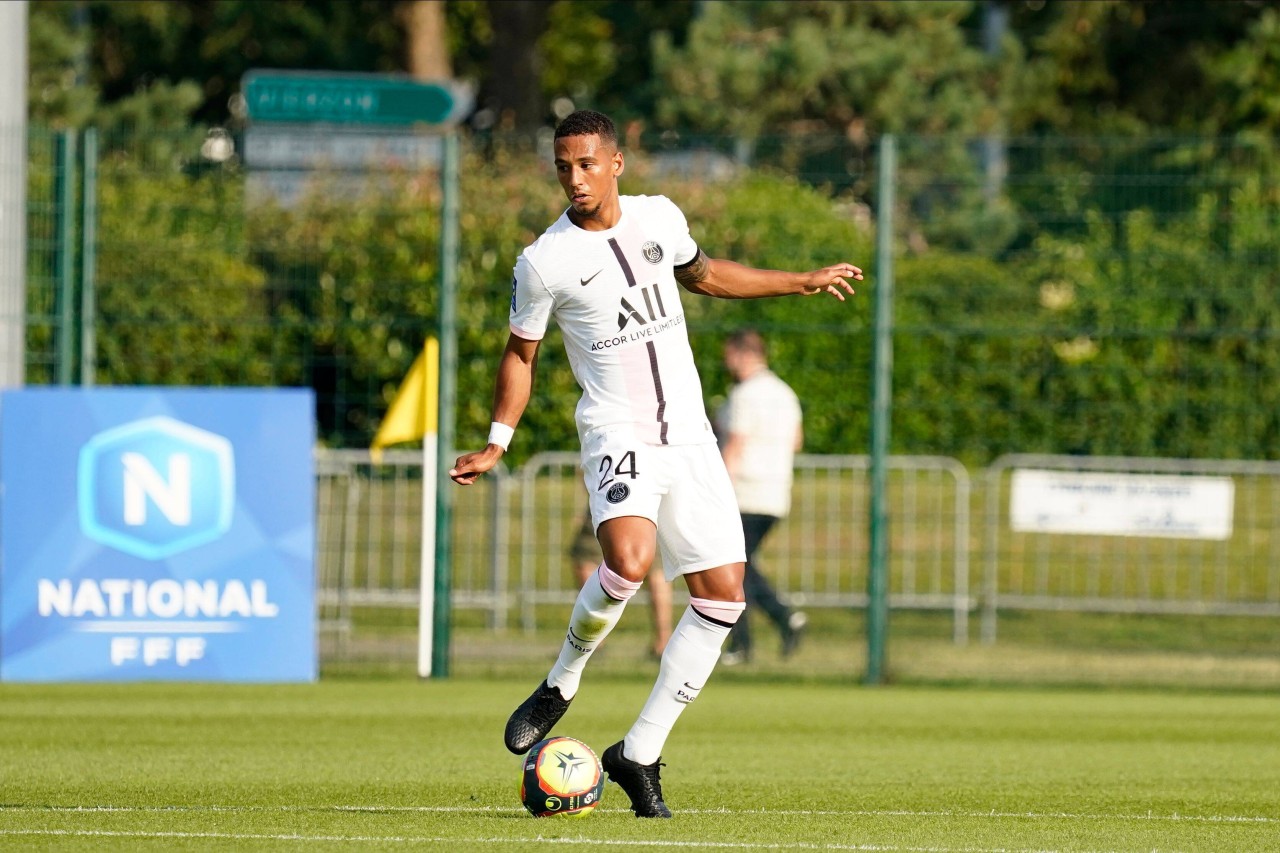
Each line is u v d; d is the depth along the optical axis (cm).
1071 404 4488
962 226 4734
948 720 3144
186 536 3528
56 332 3894
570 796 1909
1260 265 4166
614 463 1856
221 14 12731
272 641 3544
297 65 13112
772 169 4384
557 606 4431
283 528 3556
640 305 1861
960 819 2009
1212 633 4347
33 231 3956
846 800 2169
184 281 4175
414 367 3712
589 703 3297
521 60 10638
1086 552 4428
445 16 12588
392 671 3781
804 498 4494
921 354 4681
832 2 10381
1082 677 3822
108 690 3441
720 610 1891
